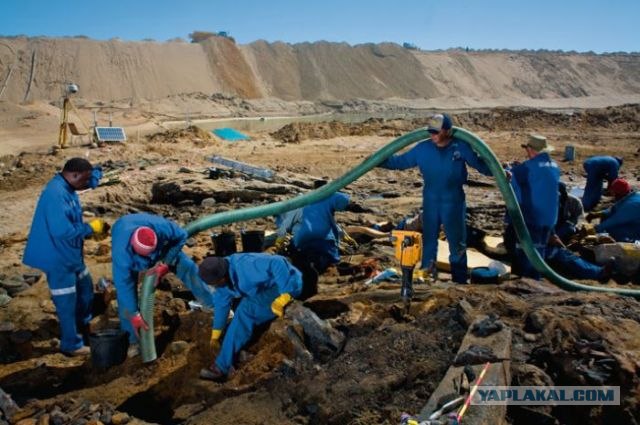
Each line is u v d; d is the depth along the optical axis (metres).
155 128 34.84
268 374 4.21
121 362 4.80
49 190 4.63
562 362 3.54
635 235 6.96
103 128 21.92
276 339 4.55
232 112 58.84
